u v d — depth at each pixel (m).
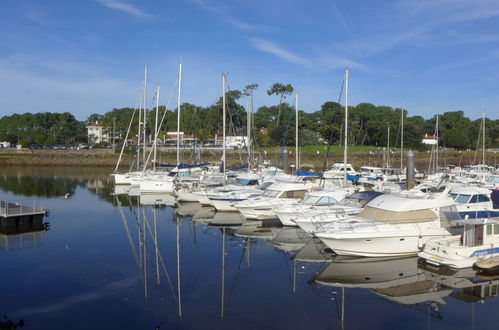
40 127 118.94
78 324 11.58
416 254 17.33
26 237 21.77
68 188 44.03
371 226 17.22
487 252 15.61
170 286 14.52
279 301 13.20
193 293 13.88
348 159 71.62
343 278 15.19
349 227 17.30
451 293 13.72
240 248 19.61
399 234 16.84
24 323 11.61
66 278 15.34
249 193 28.67
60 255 18.34
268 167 40.81
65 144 114.12
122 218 27.39
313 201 23.45
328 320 11.81
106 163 78.94
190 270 16.33
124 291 14.06
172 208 31.47
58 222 25.91
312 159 70.38
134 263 17.25
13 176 58.62
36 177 57.06
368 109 103.00
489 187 32.28
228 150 72.25
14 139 116.50
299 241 20.88
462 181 34.72
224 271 16.19
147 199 36.44
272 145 77.12
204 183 34.59
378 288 14.21
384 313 12.28
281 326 11.47
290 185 26.48
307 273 15.82
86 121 144.50
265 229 23.84
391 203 18.12
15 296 13.60
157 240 21.23
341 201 23.28
